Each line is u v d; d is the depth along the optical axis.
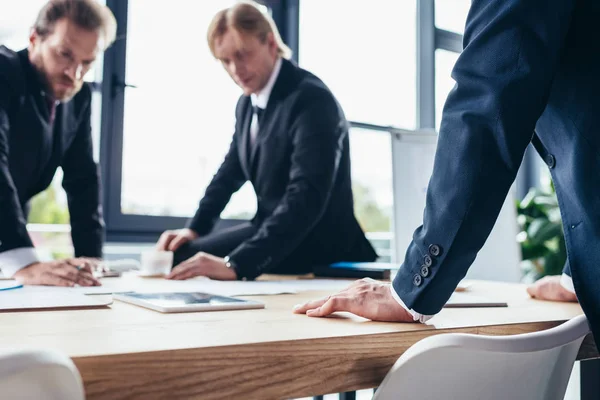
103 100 2.71
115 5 2.74
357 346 0.66
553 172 0.91
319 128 1.86
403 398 0.62
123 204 2.77
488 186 0.78
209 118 2.93
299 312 0.87
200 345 0.56
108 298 0.98
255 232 2.07
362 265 1.80
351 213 2.16
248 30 1.96
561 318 0.88
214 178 2.27
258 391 0.59
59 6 1.69
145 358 0.53
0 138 1.60
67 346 0.55
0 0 2.40
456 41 3.83
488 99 0.79
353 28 3.45
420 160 2.40
